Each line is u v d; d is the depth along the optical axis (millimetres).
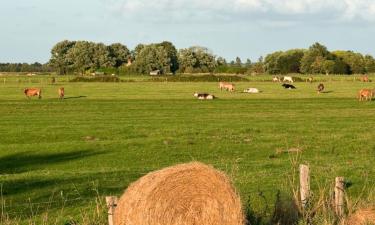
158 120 44000
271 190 16281
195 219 10008
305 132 36625
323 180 18344
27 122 42250
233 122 42562
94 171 22938
